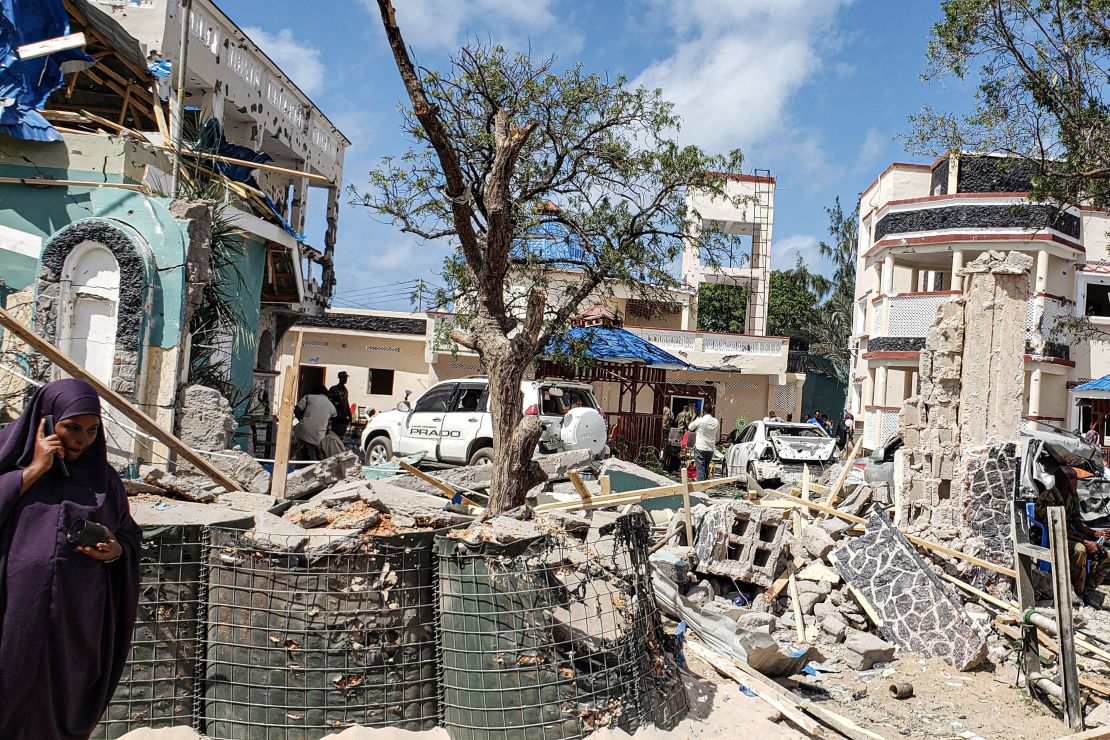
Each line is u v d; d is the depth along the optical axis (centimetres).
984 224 2605
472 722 451
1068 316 2373
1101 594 955
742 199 1638
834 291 4253
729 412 3234
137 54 1316
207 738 445
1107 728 553
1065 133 1203
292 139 2195
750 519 836
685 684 555
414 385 3080
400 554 462
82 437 337
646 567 547
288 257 1368
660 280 1563
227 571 453
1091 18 1133
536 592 469
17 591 319
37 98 944
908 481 1006
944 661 719
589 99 1473
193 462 637
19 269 906
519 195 1460
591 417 1530
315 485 762
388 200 1466
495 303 701
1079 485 1093
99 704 352
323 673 443
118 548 341
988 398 966
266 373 1459
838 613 790
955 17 1166
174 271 862
